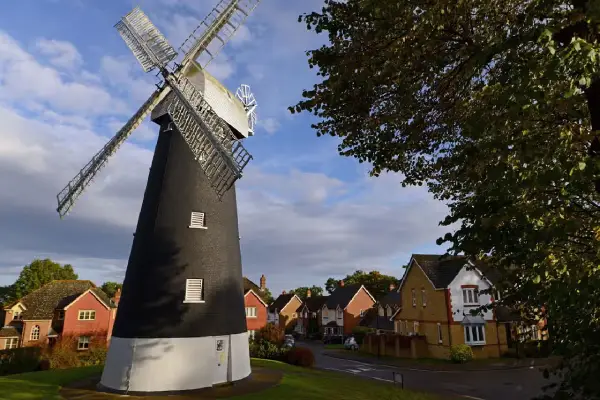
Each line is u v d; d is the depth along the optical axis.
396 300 56.78
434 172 9.81
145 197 18.88
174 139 19.06
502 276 6.45
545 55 5.05
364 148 9.23
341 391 17.19
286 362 28.19
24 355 27.72
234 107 20.44
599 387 4.24
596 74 4.91
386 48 7.46
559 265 4.95
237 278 19.02
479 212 5.53
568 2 5.33
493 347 34.22
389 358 37.22
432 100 8.06
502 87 5.53
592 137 4.98
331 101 7.95
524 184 4.73
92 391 16.25
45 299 49.06
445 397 19.33
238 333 18.17
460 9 6.65
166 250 17.42
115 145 18.67
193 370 16.28
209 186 18.92
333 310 66.44
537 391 20.92
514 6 6.81
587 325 5.20
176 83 18.62
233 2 20.22
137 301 16.84
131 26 20.05
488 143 5.32
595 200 5.73
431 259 39.91
